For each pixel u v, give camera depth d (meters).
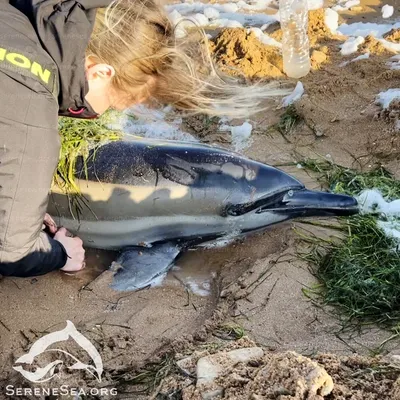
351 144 1.97
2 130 1.19
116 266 1.61
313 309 1.45
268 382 1.13
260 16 2.70
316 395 1.09
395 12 2.68
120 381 1.32
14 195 1.25
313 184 1.83
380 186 1.78
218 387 1.16
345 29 2.58
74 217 1.65
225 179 1.59
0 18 1.17
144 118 2.05
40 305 1.53
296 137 2.02
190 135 2.04
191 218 1.60
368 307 1.45
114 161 1.62
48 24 1.18
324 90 2.15
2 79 1.17
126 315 1.49
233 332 1.41
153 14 1.27
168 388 1.23
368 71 2.23
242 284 1.53
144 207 1.60
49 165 1.26
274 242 1.65
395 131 1.95
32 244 1.37
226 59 2.32
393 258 1.55
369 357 1.26
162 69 1.31
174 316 1.48
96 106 1.30
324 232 1.66
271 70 2.27
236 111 1.60
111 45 1.23
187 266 1.63
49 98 1.21
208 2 2.87
